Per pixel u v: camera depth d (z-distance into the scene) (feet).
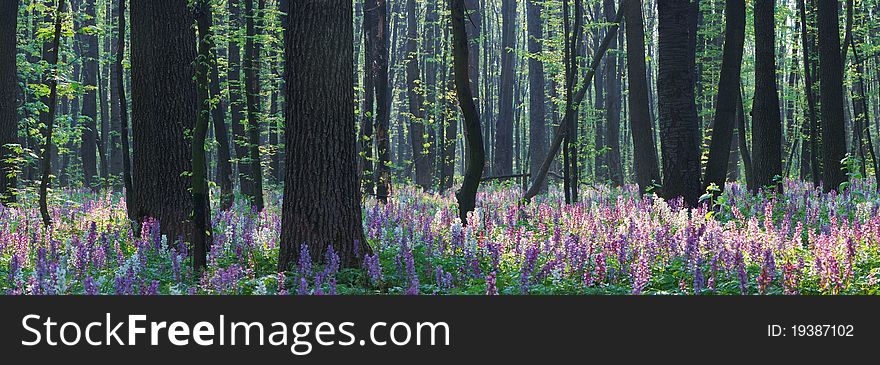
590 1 105.60
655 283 35.06
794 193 70.59
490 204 72.49
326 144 38.86
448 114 117.70
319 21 38.83
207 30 41.04
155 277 37.52
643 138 79.36
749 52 168.35
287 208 39.22
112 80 137.90
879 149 163.94
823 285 32.01
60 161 181.98
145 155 50.78
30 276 33.27
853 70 108.37
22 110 79.00
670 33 62.95
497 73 218.59
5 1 71.36
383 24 83.30
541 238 47.67
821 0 74.49
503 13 156.25
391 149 236.02
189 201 50.98
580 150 121.49
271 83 92.58
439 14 135.03
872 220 42.29
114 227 50.98
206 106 40.11
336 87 39.04
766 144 68.64
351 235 39.17
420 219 49.55
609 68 127.24
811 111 82.38
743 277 31.07
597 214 55.98
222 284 31.42
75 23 133.49
